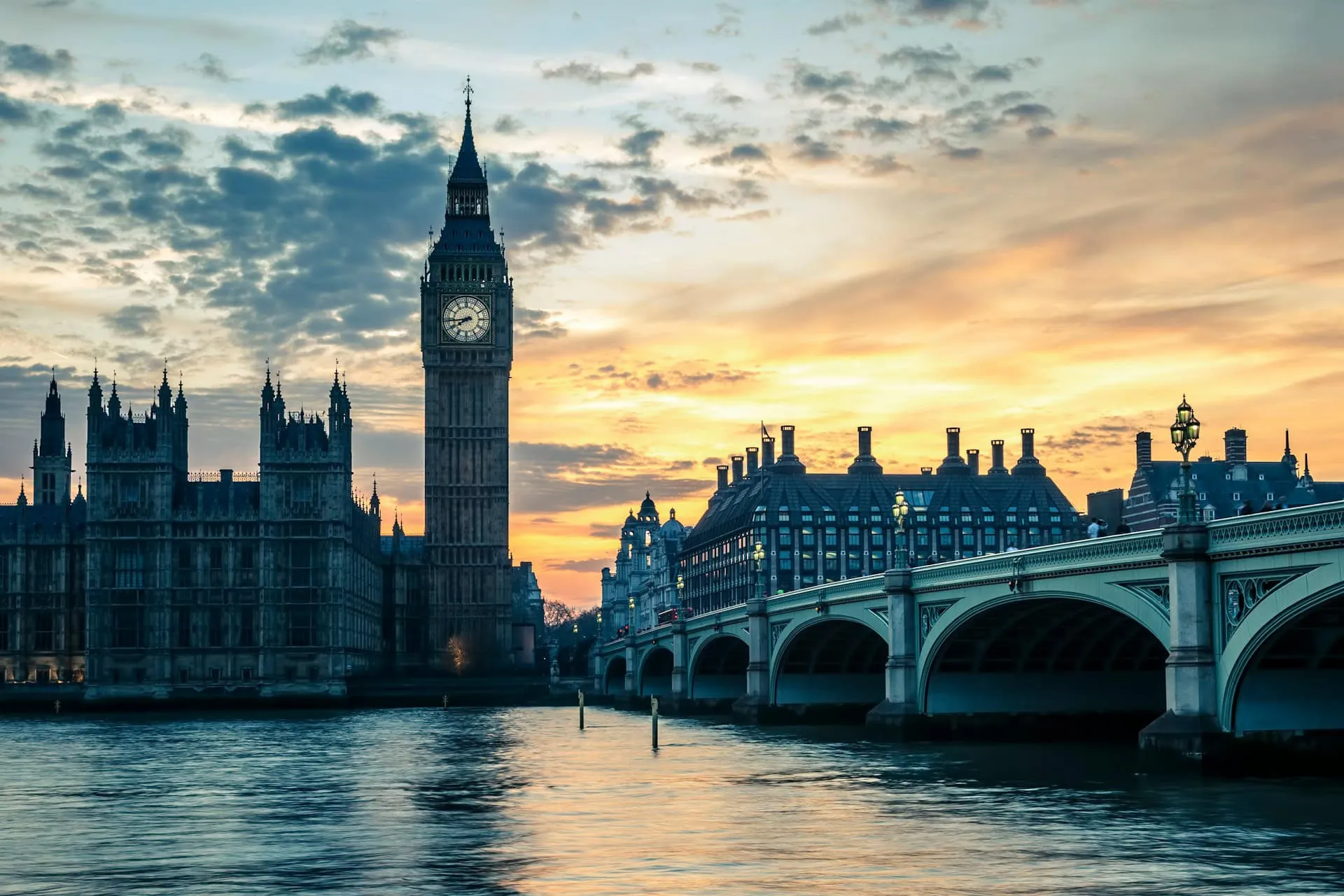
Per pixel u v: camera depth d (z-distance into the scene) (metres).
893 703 100.69
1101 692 101.62
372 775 87.88
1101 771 79.00
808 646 133.12
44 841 60.00
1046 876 48.03
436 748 113.19
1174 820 57.16
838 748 99.31
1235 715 65.00
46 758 106.94
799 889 46.69
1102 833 55.84
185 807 71.56
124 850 57.06
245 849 56.78
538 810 67.50
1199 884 46.28
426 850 55.53
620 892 46.69
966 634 97.75
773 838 57.12
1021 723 100.12
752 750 101.19
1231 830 55.12
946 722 99.75
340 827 62.59
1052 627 95.12
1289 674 65.44
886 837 56.75
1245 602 63.81
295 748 115.69
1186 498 67.00
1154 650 100.62
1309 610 59.88
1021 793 69.44
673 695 172.38
